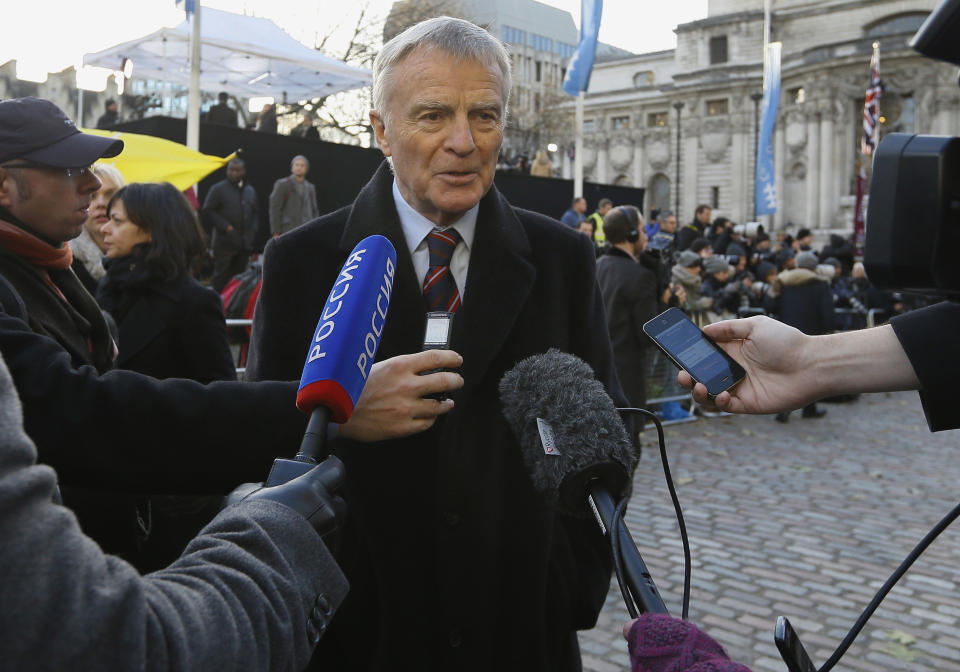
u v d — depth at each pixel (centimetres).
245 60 1404
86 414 119
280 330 176
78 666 64
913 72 4491
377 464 168
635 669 87
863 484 631
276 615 78
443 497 162
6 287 141
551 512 169
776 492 605
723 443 770
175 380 128
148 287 259
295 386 130
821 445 773
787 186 5181
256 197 1014
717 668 78
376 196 178
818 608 405
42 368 121
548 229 187
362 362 101
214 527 85
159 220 260
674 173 5888
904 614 399
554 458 124
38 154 174
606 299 571
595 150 6322
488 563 163
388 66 160
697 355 140
